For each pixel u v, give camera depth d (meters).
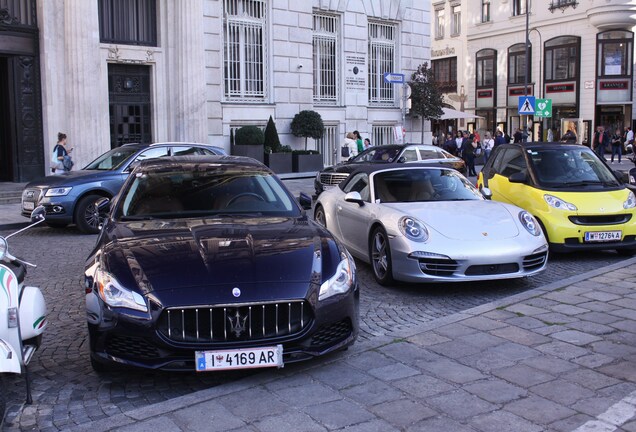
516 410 4.03
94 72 18.53
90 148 18.45
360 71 27.22
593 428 3.78
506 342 5.30
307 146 25.50
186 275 4.40
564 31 41.47
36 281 8.08
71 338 5.77
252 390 4.37
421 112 29.02
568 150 9.95
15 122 17.73
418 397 4.24
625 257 9.16
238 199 5.91
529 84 43.84
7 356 3.62
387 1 28.06
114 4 19.70
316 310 4.43
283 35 24.34
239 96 23.44
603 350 5.09
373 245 7.74
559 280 7.63
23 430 3.91
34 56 17.92
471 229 7.10
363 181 8.64
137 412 4.04
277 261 4.60
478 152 31.34
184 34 20.70
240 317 4.27
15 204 16.33
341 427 3.82
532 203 9.06
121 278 4.43
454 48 49.16
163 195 5.89
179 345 4.21
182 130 20.92
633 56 39.50
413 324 6.09
